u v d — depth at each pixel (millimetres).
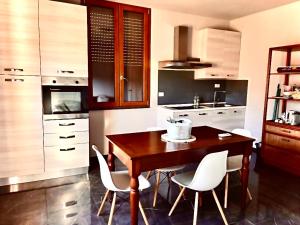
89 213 2326
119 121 3977
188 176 2264
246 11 4113
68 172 3217
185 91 4559
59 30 2914
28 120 2859
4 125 2750
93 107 3750
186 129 2326
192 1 3609
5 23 2629
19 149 2857
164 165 1979
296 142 3227
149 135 2514
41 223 2154
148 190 2848
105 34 3715
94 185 2943
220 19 4648
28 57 2773
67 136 3100
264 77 4156
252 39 4336
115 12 3719
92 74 3693
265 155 3672
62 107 3066
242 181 2443
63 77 3002
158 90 4273
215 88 4902
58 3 2869
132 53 3977
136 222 1921
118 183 2137
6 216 2258
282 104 3789
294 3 3590
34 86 2846
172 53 4285
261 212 2385
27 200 2564
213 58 4340
